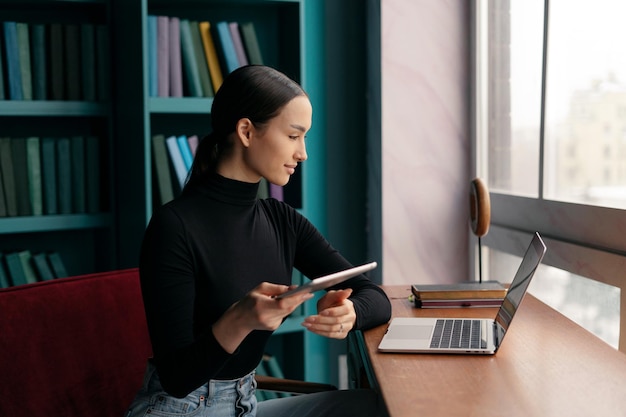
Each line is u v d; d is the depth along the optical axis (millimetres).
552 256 2613
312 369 3609
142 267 1736
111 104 3207
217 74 3141
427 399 1462
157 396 1749
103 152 3285
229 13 3395
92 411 2043
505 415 1368
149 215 2953
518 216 2914
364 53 3547
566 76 2555
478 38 3238
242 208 1868
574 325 2000
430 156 3318
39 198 3084
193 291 1736
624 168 2240
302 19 3217
